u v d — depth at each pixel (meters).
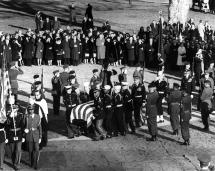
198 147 16.12
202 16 41.97
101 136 16.62
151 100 16.41
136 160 14.93
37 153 14.08
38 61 27.28
